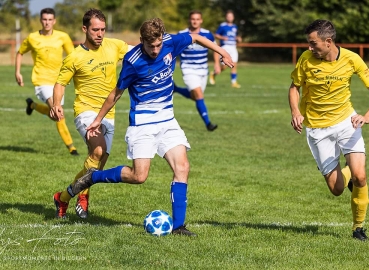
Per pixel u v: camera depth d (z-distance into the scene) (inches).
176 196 401.7
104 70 466.6
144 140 398.3
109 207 494.0
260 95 1457.9
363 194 402.9
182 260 353.7
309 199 541.6
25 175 600.7
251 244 391.5
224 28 1644.9
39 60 719.7
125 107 1203.9
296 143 833.5
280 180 614.2
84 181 425.7
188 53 900.6
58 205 452.8
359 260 365.1
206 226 434.9
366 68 398.9
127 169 407.2
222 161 702.5
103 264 344.8
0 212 467.2
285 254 371.9
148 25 371.9
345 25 2504.9
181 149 402.6
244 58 2755.9
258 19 2674.7
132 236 398.6
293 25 2615.7
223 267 343.6
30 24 2957.7
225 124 995.3
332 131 406.9
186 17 3065.9
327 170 414.3
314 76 399.9
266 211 496.1
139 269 337.1
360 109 1182.3
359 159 400.2
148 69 388.8
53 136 842.8
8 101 1226.6
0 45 2731.3
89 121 463.5
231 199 534.6
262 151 770.8
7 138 813.2
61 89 458.3
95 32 456.4
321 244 395.5
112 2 3083.2
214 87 1640.0
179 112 1139.3
